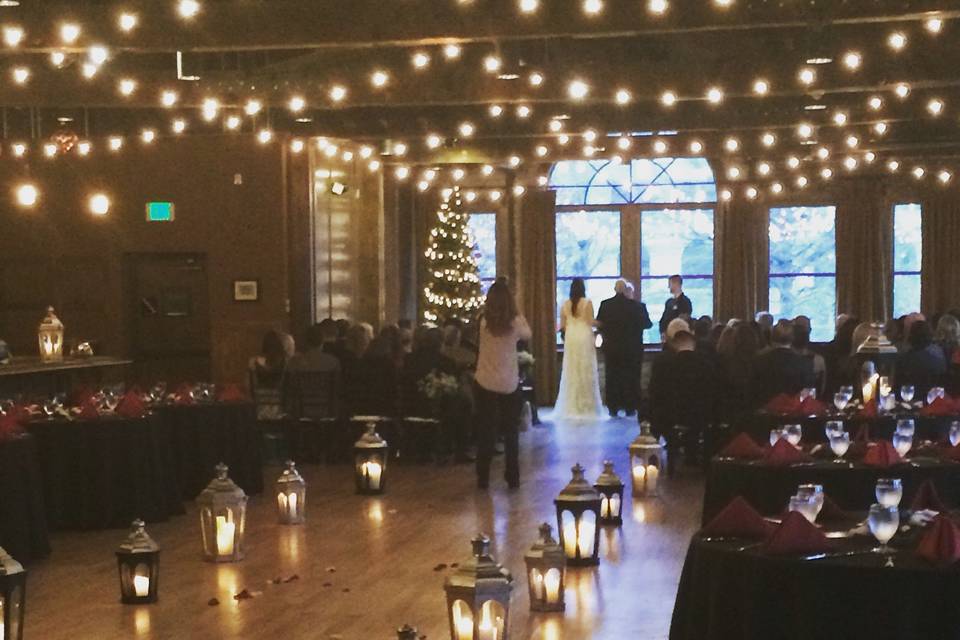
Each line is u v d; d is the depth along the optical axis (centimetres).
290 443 1508
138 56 1511
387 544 981
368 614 758
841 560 473
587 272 2184
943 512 548
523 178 2170
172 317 1823
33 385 1413
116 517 1074
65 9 1173
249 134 1797
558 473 1369
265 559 930
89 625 743
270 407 1509
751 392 1273
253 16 1166
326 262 1877
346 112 1783
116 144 1742
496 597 636
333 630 721
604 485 1045
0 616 635
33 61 1494
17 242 1831
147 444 1095
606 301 1962
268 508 1181
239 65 1577
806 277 2116
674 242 2156
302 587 834
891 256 2097
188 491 1228
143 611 775
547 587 755
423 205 2125
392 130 1777
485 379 1263
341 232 1931
